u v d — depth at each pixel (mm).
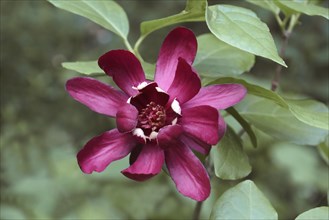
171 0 2158
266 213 582
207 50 663
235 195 586
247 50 557
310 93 1803
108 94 579
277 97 584
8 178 1419
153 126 571
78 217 1153
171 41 582
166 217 1202
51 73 2127
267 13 1739
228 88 571
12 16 2143
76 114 2018
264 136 1275
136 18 2135
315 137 634
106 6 670
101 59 575
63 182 1226
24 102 2061
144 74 582
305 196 1356
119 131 565
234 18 568
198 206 662
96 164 569
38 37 2160
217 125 551
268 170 1368
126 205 1215
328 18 603
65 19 2189
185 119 566
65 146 1667
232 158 594
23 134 1823
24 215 1158
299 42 1796
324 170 1271
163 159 567
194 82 564
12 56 2119
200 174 563
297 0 638
